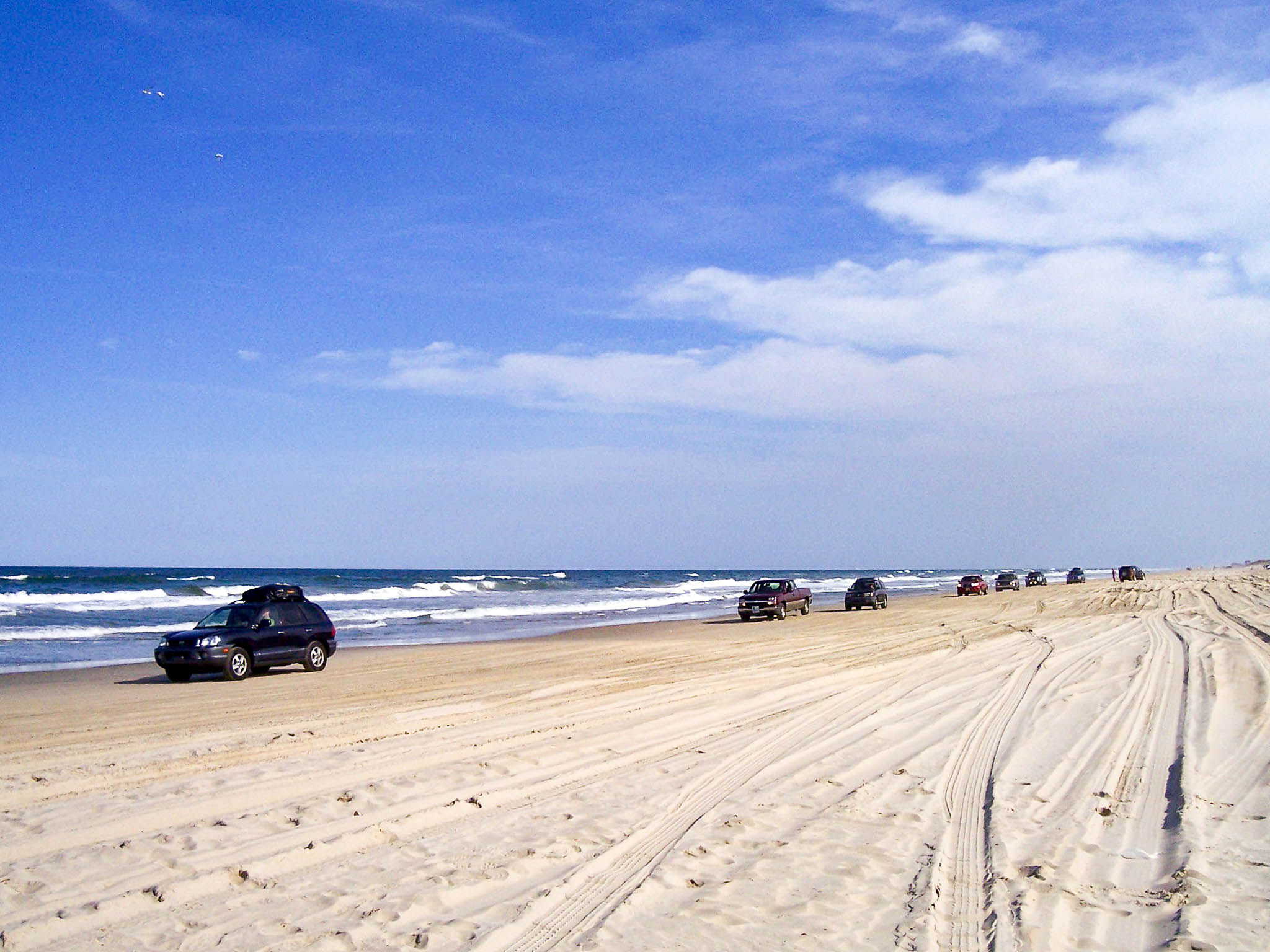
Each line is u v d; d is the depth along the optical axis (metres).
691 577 170.75
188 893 5.79
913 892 5.87
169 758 9.97
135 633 32.94
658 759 9.92
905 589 91.44
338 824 7.33
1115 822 7.48
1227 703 12.65
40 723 13.03
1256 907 5.55
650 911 5.57
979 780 8.92
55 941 5.05
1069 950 4.98
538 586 84.50
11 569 148.75
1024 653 20.20
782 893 5.87
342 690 17.02
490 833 7.14
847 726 11.80
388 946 5.02
